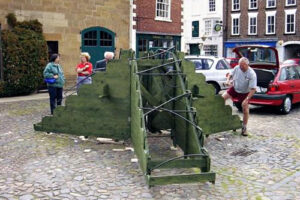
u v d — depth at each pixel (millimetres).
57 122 7785
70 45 17125
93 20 17922
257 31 35531
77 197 4773
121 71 7109
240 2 36125
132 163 6145
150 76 7492
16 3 15188
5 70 14203
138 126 5773
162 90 7129
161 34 22062
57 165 6020
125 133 7250
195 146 5555
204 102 7629
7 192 4902
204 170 5207
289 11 33438
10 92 14453
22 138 7727
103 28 18375
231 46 36906
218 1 36844
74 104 7547
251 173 5754
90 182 5293
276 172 5801
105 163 6145
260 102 10672
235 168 5988
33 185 5160
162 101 7117
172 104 6859
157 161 5098
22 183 5230
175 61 6664
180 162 5125
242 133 8203
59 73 9984
